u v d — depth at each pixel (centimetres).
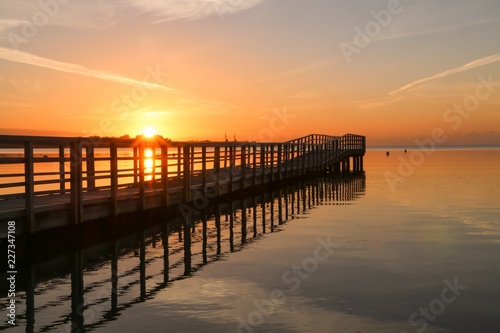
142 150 1422
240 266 1034
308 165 3303
